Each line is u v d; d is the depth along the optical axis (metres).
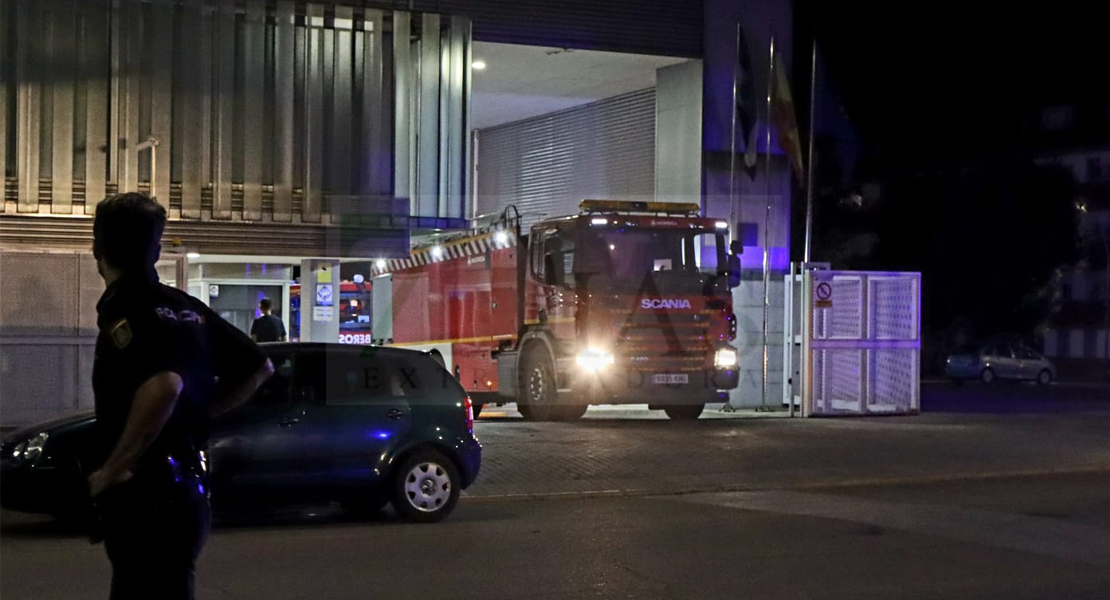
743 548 13.65
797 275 29.84
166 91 25.69
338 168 27.19
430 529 14.95
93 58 25.20
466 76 28.45
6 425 24.25
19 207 24.73
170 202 25.80
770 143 32.41
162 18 25.64
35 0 24.78
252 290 30.16
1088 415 30.50
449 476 15.51
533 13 29.91
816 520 15.81
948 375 58.28
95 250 5.73
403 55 27.72
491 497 17.50
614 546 13.75
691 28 31.66
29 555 12.98
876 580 11.91
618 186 35.50
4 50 24.58
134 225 5.64
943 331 70.19
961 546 13.86
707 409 32.06
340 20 27.17
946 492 18.83
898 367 29.89
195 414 5.69
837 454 22.20
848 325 29.44
